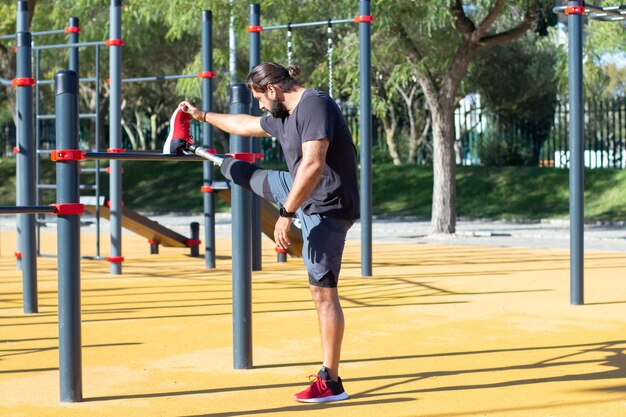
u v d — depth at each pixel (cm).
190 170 3881
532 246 1978
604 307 1027
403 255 1758
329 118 573
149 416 570
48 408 591
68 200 597
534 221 3003
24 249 1024
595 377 669
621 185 3158
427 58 2245
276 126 609
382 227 2752
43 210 587
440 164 2311
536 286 1227
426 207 3294
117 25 1420
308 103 575
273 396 620
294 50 2256
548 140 3828
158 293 1185
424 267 1512
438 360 736
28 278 1024
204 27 1518
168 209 3553
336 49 2361
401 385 649
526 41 3762
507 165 3809
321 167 568
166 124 5191
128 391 637
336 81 2489
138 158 661
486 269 1468
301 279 1339
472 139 3947
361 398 612
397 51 2267
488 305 1045
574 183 1055
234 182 639
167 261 1688
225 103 4247
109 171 1435
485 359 739
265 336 848
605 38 2334
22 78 1116
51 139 4406
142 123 5794
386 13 2056
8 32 2873
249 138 688
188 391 636
